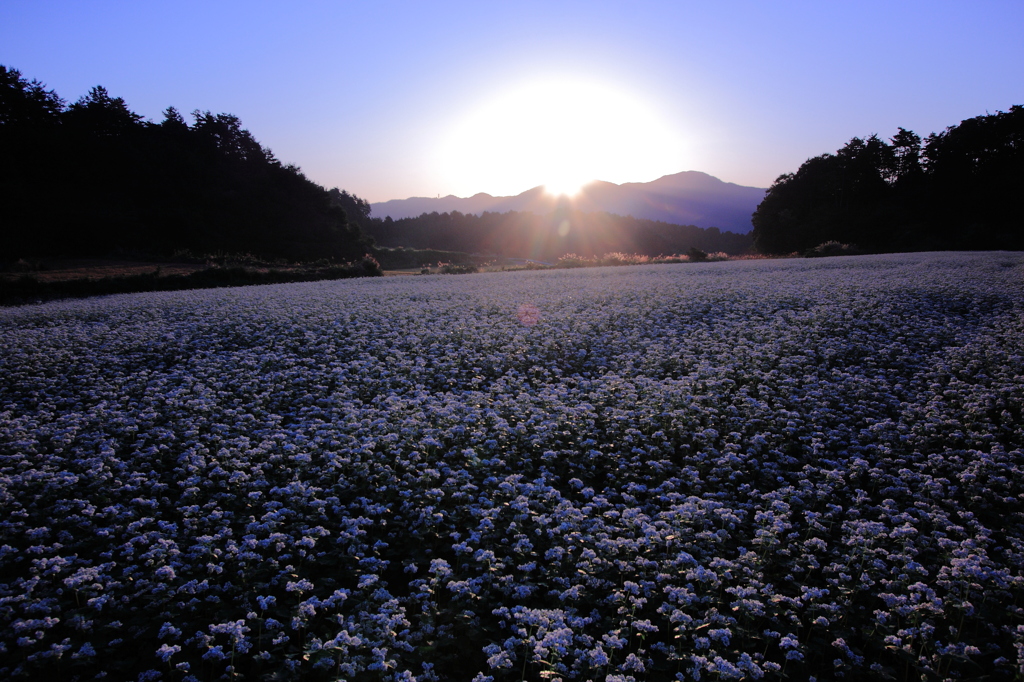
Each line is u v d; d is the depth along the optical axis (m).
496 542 6.16
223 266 41.75
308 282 35.41
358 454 7.92
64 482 6.91
